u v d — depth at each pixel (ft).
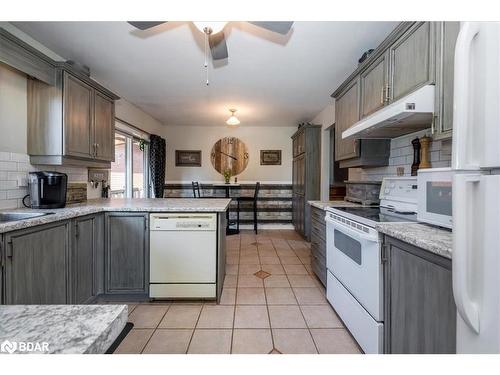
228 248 13.89
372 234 4.98
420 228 4.44
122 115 13.04
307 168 15.37
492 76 2.21
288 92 12.03
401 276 4.22
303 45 7.86
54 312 1.74
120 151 13.99
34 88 7.10
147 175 16.44
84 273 6.91
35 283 5.28
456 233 2.38
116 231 7.63
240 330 6.35
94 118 8.56
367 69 7.43
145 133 15.89
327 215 7.53
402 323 4.19
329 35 7.32
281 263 11.41
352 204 8.57
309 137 15.37
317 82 10.84
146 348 5.66
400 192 6.77
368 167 9.89
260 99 13.10
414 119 5.56
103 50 8.16
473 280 2.34
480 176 2.26
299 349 5.63
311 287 8.87
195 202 9.00
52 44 7.78
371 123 6.28
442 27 4.61
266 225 19.33
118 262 7.66
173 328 6.44
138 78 10.44
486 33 2.25
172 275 7.68
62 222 6.09
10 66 6.24
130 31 7.12
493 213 2.16
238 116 16.66
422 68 5.12
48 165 7.82
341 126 9.64
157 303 7.74
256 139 19.51
